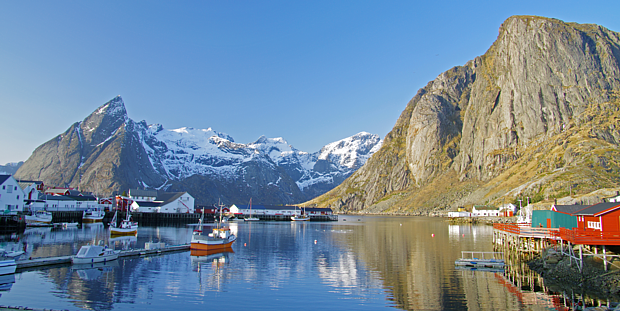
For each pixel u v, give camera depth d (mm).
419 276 51688
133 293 41438
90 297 39562
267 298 40469
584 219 53656
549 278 49812
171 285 45375
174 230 132125
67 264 56250
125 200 191750
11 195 111812
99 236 99812
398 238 106125
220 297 40594
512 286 45562
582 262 46719
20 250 69125
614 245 48969
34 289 42000
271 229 144125
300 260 64875
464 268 57500
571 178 191625
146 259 63000
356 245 88062
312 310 36531
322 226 167750
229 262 61875
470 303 38844
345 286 46000
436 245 88250
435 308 37312
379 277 51125
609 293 41688
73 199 171750
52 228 122875
